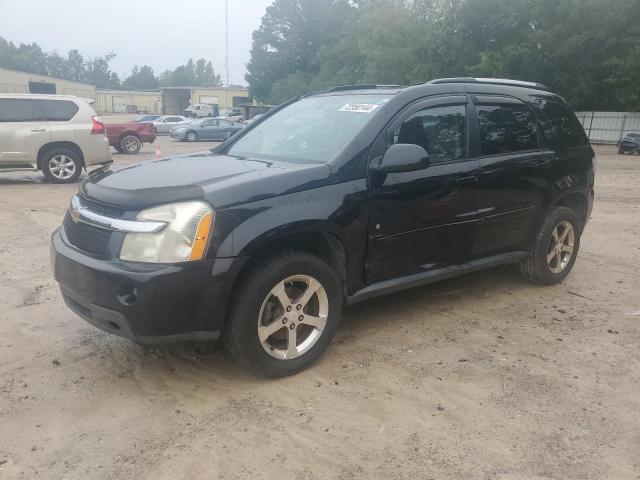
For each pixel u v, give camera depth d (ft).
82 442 9.79
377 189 12.69
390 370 12.41
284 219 11.24
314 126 14.32
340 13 228.43
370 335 14.17
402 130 13.51
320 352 12.42
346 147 12.65
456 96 14.87
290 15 232.94
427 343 13.78
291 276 11.53
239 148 15.33
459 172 14.26
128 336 10.65
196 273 10.39
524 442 9.91
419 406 11.00
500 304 16.46
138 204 10.68
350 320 15.08
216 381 11.88
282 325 11.72
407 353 13.24
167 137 123.65
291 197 11.50
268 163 13.04
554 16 109.40
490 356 13.14
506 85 16.60
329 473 9.07
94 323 11.30
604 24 104.94
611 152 90.43
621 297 17.26
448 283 18.16
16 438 9.88
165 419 10.50
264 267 11.17
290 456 9.48
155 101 271.69
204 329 10.78
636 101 105.91
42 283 17.79
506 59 109.29
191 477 8.95
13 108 38.19
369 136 12.92
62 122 39.58
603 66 106.42
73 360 12.71
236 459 9.38
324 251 12.62
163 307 10.28
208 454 9.50
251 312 11.09
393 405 11.02
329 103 15.29
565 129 17.90
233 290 11.19
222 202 10.71
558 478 9.02
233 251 10.63
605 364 12.83
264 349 11.50
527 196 16.25
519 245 16.76
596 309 16.20
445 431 10.20
